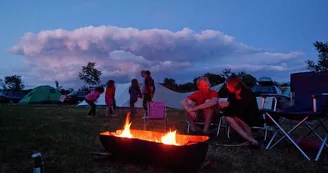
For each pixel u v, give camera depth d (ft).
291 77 14.12
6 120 20.34
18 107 43.42
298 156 10.82
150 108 17.15
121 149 9.41
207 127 14.05
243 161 10.10
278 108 15.93
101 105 45.42
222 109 14.85
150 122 22.61
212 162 9.71
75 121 22.18
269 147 12.40
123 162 9.69
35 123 19.51
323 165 9.65
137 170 8.90
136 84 26.55
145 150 8.87
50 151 11.06
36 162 7.77
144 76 24.64
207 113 13.98
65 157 10.24
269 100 15.58
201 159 8.73
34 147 11.64
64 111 34.88
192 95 15.07
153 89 24.84
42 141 12.73
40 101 68.28
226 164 9.71
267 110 12.02
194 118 14.01
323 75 13.15
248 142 12.19
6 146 11.53
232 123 12.59
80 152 10.96
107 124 20.95
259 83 39.88
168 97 43.52
